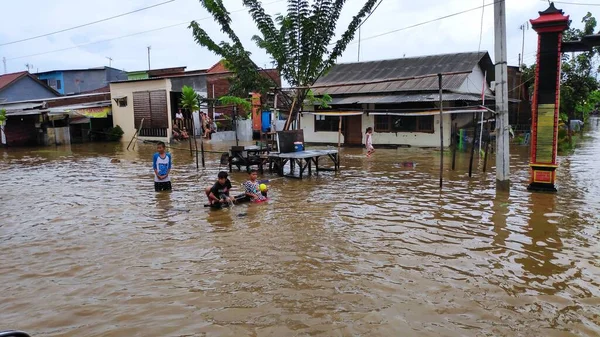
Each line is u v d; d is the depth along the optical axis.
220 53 15.87
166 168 11.78
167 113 28.41
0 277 5.98
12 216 9.46
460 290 5.34
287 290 5.37
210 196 9.71
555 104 10.46
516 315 4.73
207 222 8.52
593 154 18.53
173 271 6.04
